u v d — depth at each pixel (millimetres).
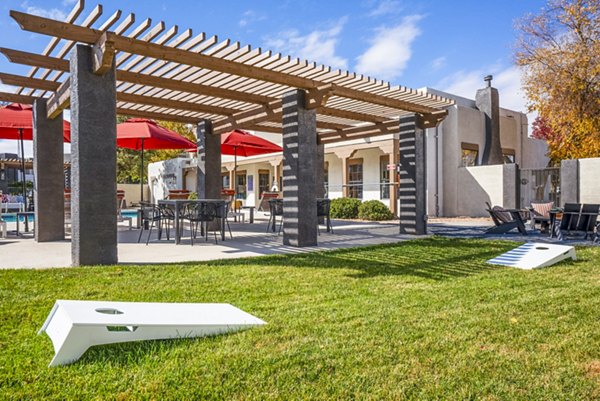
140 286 3740
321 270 4547
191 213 7395
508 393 1861
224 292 3592
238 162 20125
